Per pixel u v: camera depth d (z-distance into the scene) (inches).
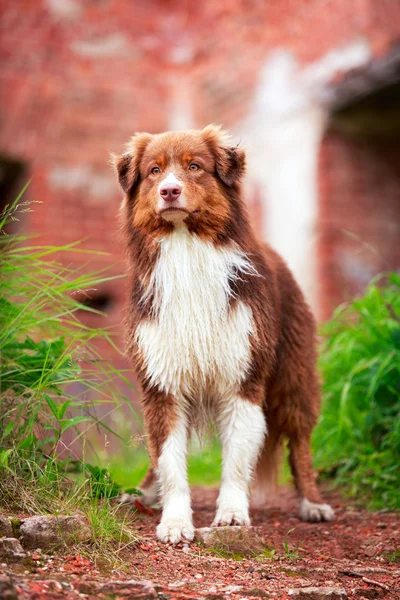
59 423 205.6
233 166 215.8
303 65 483.5
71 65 533.6
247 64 526.0
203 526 221.3
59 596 142.3
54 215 516.4
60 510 182.4
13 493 184.9
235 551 191.3
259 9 516.4
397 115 474.0
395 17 418.3
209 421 221.1
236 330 205.6
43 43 529.3
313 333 254.5
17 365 212.4
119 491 226.4
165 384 206.8
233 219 213.2
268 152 514.6
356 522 237.1
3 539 159.5
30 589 141.0
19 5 526.0
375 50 430.9
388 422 282.7
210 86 551.5
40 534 168.9
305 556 197.3
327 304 467.5
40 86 524.4
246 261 211.8
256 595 158.4
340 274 471.5
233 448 208.7
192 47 563.8
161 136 217.5
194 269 205.2
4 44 521.7
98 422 214.4
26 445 197.2
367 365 275.9
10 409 205.2
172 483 203.9
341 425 271.4
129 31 551.5
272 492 264.1
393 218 488.4
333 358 302.0
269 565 183.0
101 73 539.5
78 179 524.4
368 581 174.2
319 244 472.1
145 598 148.6
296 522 239.5
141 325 209.2
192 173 208.7
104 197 528.1
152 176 211.6
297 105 485.7
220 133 219.5
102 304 514.9
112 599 146.6
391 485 264.2
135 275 214.7
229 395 210.4
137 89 547.2
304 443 247.1
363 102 456.4
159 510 233.8
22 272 223.6
